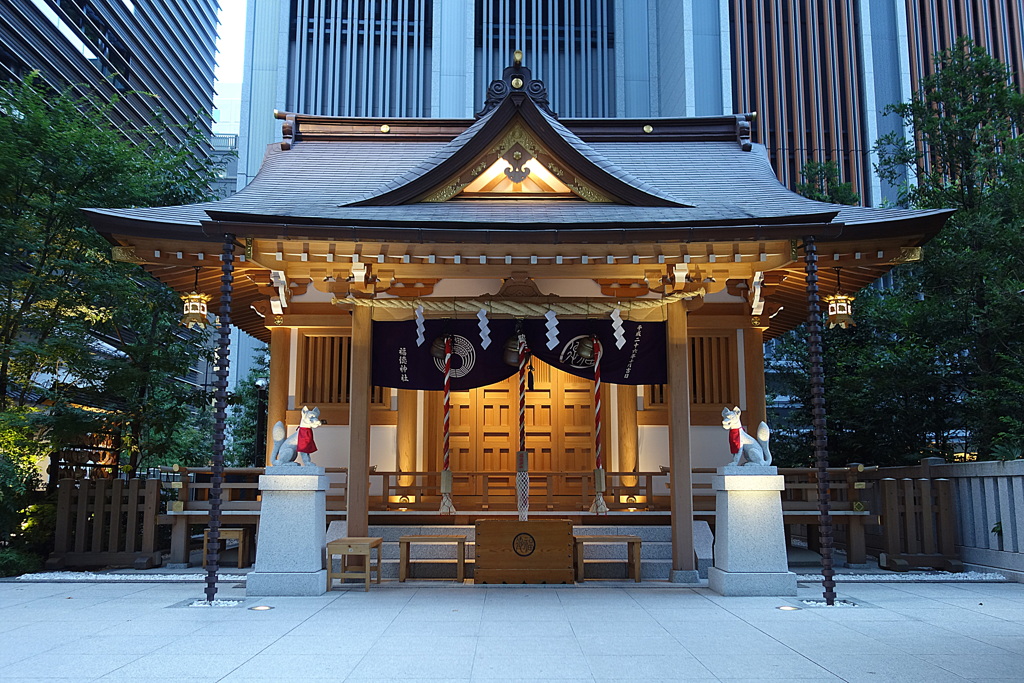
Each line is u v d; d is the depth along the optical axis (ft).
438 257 32.37
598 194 35.09
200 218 34.01
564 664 18.78
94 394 50.37
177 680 17.20
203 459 67.31
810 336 29.89
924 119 50.67
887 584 33.32
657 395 42.73
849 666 18.61
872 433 54.19
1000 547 35.35
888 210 36.55
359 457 33.99
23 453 41.65
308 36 143.54
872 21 128.57
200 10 161.58
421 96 143.13
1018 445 38.06
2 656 19.56
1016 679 17.37
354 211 33.35
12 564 36.76
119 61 116.16
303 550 30.45
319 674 17.75
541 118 34.09
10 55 87.92
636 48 150.61
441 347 35.47
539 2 148.77
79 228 46.26
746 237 29.99
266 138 140.77
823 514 28.63
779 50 129.90
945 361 48.34
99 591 31.60
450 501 36.22
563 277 34.94
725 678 17.49
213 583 28.27
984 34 124.67
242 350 126.72
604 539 33.09
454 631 22.80
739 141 47.47
